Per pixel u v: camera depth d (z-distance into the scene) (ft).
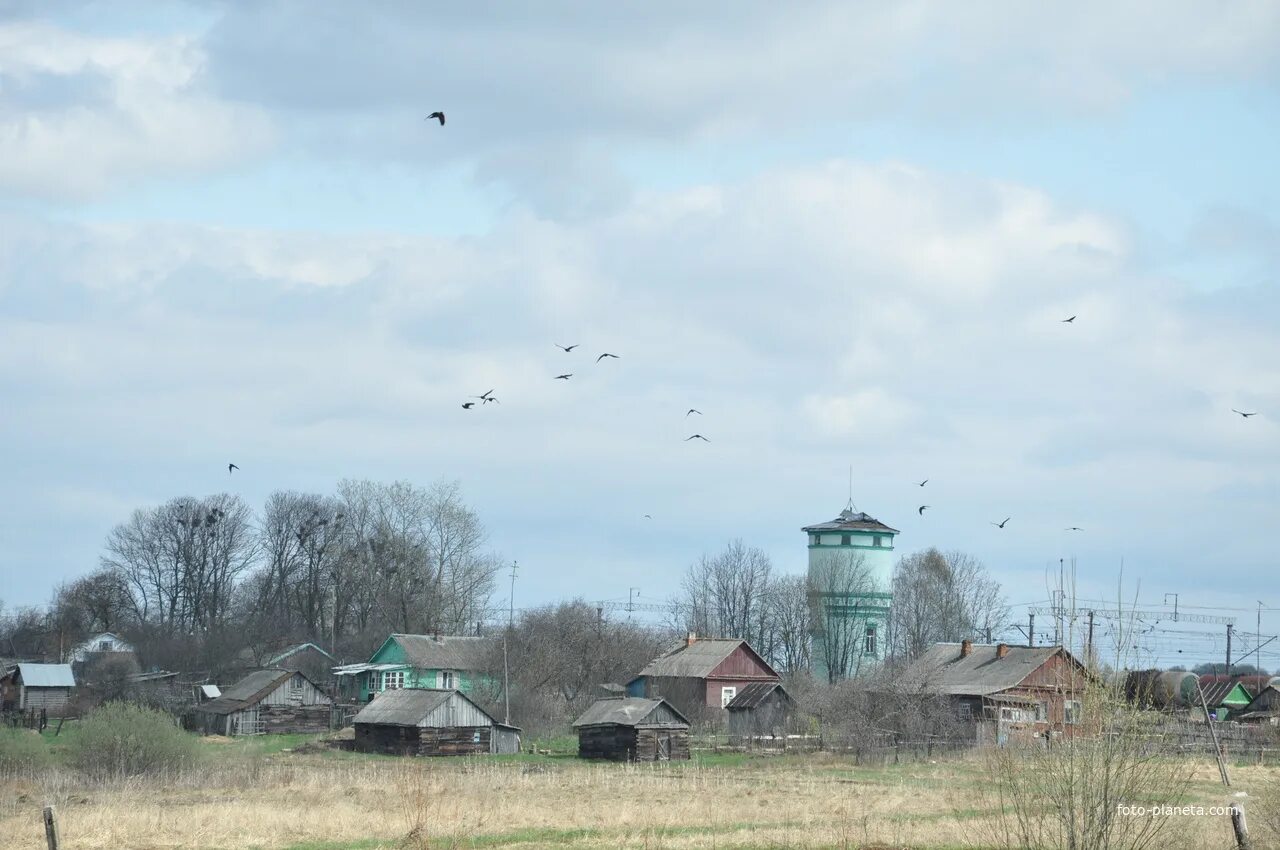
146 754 519.60
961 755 635.25
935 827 343.87
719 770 583.58
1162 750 231.30
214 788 479.41
